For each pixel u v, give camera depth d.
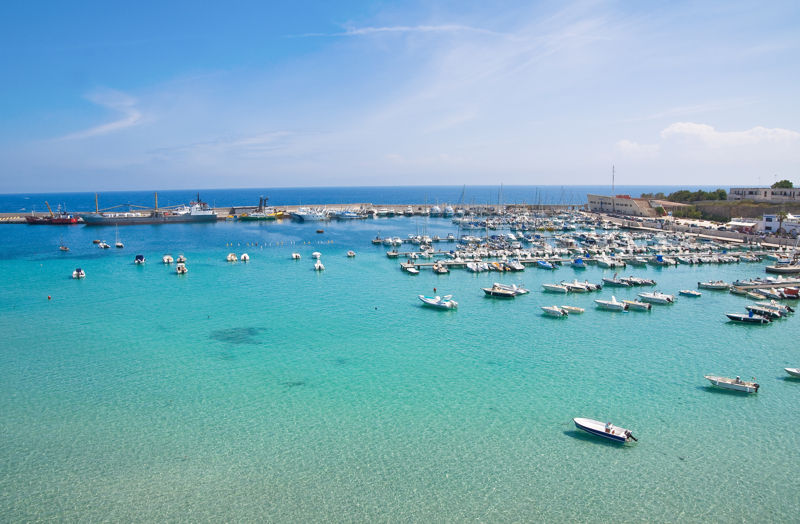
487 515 26.19
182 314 63.69
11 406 37.81
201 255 113.75
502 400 39.09
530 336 55.25
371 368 45.72
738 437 33.62
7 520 25.77
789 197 157.62
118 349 50.41
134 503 27.14
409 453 31.73
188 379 43.00
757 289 76.25
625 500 27.34
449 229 174.62
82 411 37.09
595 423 34.25
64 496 27.66
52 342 52.44
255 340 53.56
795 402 38.75
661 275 92.56
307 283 83.81
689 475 29.53
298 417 36.34
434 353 49.72
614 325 59.56
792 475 29.52
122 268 96.25
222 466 30.38
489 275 92.31
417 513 26.34
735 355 49.19
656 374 44.28
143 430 34.47
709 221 165.75
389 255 111.50
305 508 26.75
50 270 93.62
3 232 158.00
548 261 104.81
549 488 28.36
